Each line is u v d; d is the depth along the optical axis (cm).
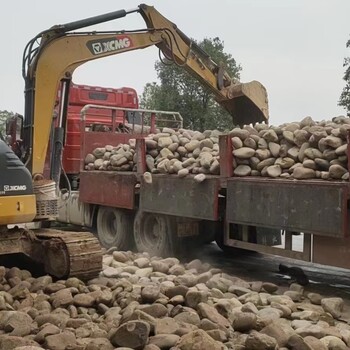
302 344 395
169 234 834
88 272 636
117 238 951
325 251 608
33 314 478
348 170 566
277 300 559
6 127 929
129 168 921
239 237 732
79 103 1229
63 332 411
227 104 1047
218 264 850
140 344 383
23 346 374
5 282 589
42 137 726
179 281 630
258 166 678
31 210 615
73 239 638
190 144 805
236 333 447
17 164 605
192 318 453
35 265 687
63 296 518
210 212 725
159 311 466
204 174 745
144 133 1161
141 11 946
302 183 602
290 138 659
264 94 1041
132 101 1308
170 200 799
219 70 1027
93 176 993
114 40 876
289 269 768
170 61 980
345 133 587
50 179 726
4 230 635
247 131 704
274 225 634
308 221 594
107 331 430
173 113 1203
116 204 923
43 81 732
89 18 791
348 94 2292
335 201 566
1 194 591
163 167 812
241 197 680
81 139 1048
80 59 800
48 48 746
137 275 693
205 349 369
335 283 723
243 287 626
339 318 544
